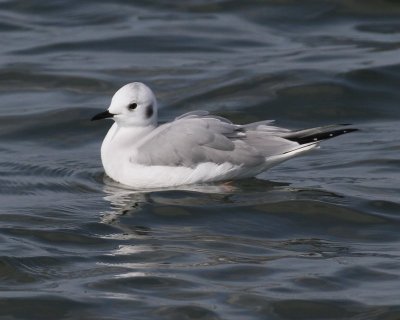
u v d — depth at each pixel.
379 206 15.82
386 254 14.25
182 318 12.41
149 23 25.17
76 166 17.80
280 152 16.28
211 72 22.44
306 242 14.72
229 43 24.09
